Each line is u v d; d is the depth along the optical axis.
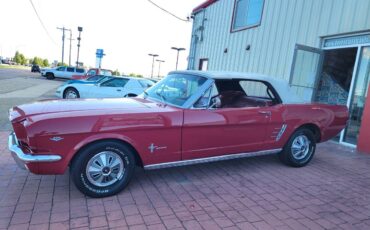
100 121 3.19
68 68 32.94
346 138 6.93
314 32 7.70
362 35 6.57
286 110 4.52
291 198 3.66
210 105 3.91
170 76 4.64
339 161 5.40
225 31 12.24
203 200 3.46
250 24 10.62
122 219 2.95
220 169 4.58
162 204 3.31
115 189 3.43
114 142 3.33
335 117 5.14
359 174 4.72
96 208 3.13
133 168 3.54
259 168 4.73
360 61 6.65
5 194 3.35
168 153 3.66
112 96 10.80
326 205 3.52
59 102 3.73
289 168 4.82
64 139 3.06
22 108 3.41
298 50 7.20
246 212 3.23
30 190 3.48
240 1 11.25
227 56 12.00
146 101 4.16
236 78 4.27
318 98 7.71
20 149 3.16
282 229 2.93
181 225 2.89
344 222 3.14
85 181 3.25
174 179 4.06
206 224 2.94
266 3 9.66
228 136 4.06
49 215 2.95
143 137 3.46
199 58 14.62
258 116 4.23
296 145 4.81
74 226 2.78
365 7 6.36
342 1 6.90
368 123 5.98
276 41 9.13
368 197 3.83
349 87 6.95
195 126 3.74
